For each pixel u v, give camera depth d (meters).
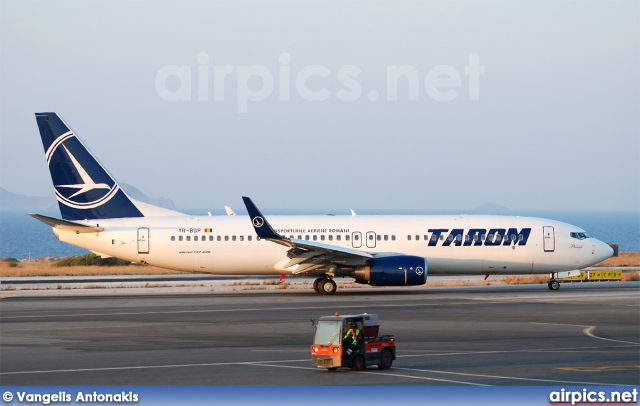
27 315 157.38
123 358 106.50
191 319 150.00
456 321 145.38
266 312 161.00
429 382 89.12
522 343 119.56
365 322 98.62
